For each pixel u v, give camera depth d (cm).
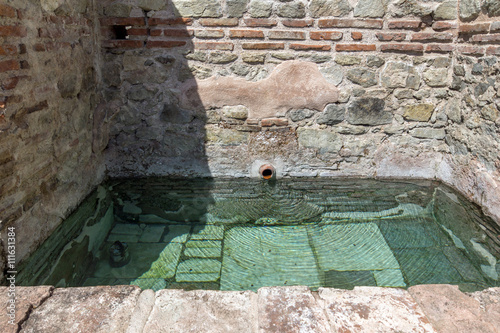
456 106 309
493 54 261
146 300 139
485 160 272
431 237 252
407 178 342
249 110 325
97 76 306
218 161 340
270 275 215
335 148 336
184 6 299
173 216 277
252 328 125
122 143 333
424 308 132
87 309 134
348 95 320
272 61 312
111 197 304
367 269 221
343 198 306
